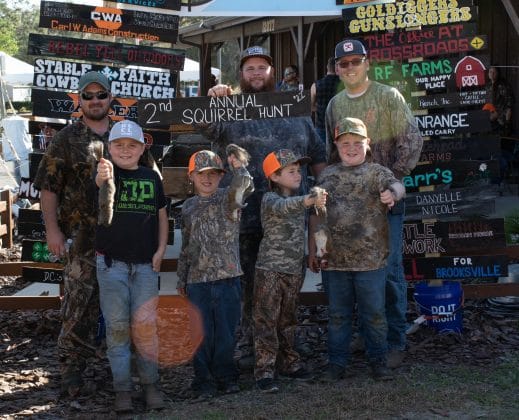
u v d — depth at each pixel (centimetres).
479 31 1334
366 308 507
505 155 1202
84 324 512
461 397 473
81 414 475
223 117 540
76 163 508
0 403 497
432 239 618
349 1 618
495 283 644
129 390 479
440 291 602
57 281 643
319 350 592
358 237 502
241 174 486
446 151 613
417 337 602
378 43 610
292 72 1218
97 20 631
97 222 491
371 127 539
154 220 493
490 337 596
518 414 445
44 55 629
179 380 539
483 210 612
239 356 580
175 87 641
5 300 651
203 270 499
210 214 501
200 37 1931
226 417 454
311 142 562
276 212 499
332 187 511
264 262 509
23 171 1257
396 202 520
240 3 634
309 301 636
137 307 486
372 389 487
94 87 509
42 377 548
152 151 633
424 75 609
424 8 603
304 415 453
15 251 1014
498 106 1219
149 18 636
